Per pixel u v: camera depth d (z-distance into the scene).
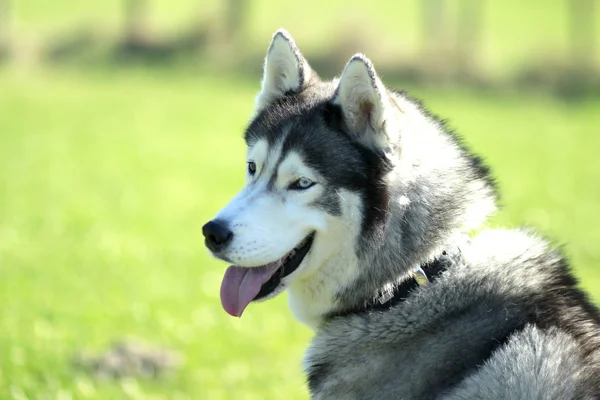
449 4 51.09
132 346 9.76
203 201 20.03
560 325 5.14
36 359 9.09
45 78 39.00
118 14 47.81
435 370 5.18
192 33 43.69
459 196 5.64
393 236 5.51
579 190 22.03
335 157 5.63
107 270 14.01
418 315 5.35
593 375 4.84
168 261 14.82
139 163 24.38
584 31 46.28
